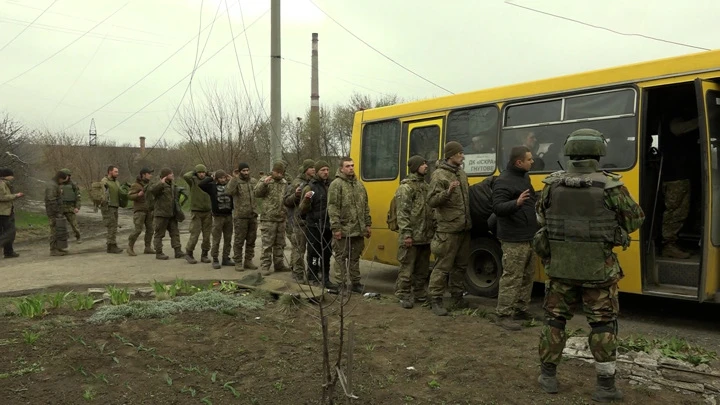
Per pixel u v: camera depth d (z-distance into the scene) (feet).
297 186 26.73
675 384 13.29
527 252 18.56
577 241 12.26
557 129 22.17
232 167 62.69
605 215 12.09
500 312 18.70
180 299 21.18
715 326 20.29
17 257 38.96
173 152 107.65
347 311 20.59
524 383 13.46
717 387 12.71
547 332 12.93
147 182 37.91
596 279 12.10
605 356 12.34
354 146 31.19
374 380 13.60
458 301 21.80
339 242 23.89
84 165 110.22
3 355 14.83
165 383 13.24
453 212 20.35
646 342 15.94
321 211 25.16
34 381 13.24
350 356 11.14
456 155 20.30
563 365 14.76
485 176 24.71
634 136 19.79
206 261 34.01
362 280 30.89
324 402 11.50
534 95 22.98
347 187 24.18
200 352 15.40
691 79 18.47
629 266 19.93
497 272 24.35
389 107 29.37
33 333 16.63
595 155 12.57
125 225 66.33
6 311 19.85
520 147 18.60
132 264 33.78
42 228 57.93
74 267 32.99
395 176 28.71
